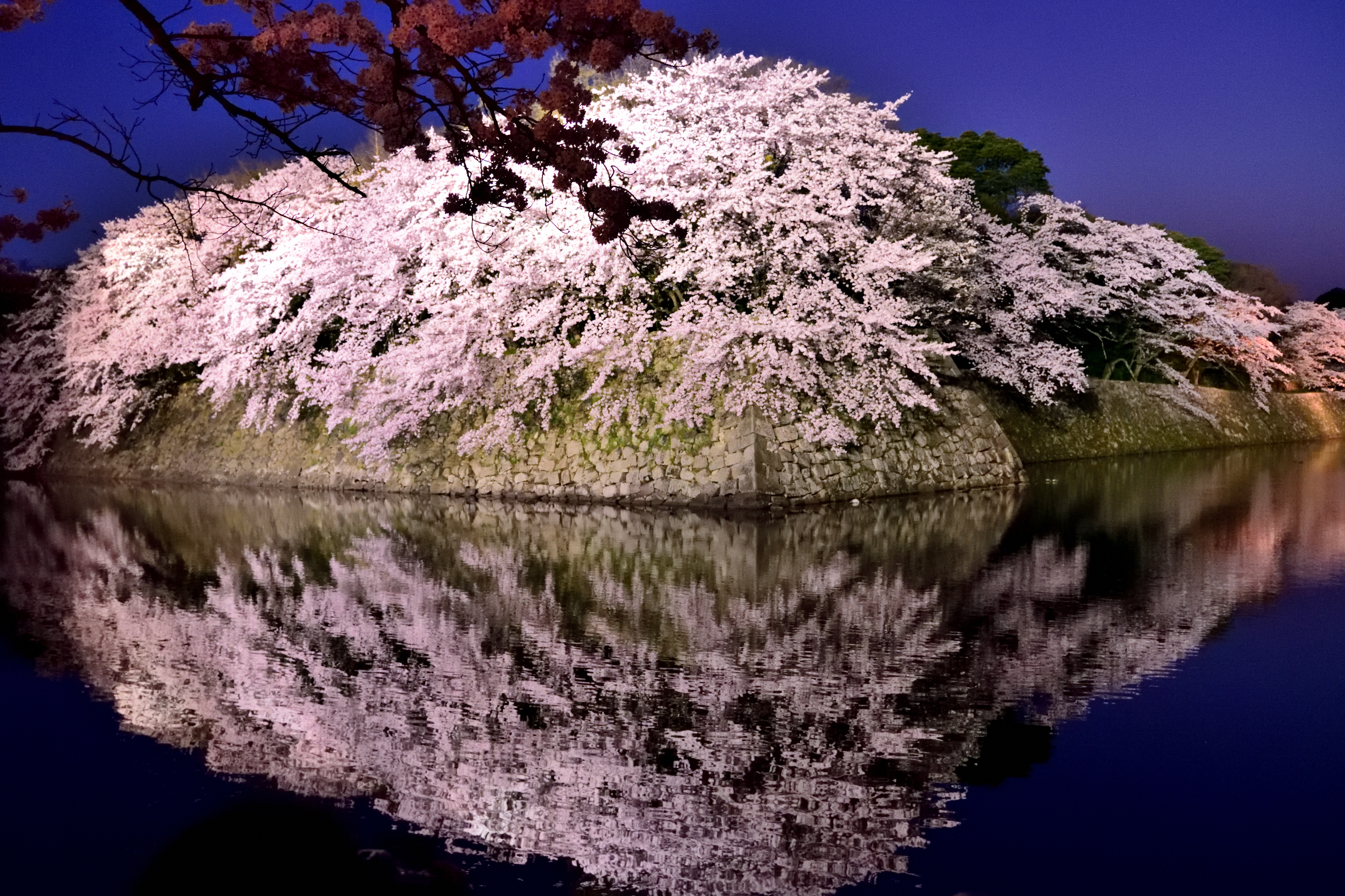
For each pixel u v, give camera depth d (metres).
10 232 5.67
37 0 4.43
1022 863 3.21
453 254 14.73
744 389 12.88
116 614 7.46
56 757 4.37
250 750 4.40
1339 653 5.59
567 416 14.79
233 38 4.46
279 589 8.38
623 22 4.17
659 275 13.66
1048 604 6.94
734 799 3.76
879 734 4.41
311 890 3.12
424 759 4.24
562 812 3.68
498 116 5.75
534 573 8.63
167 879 3.23
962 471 15.06
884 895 3.02
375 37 4.42
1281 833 3.39
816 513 12.27
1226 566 8.37
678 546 9.95
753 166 13.83
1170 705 4.71
